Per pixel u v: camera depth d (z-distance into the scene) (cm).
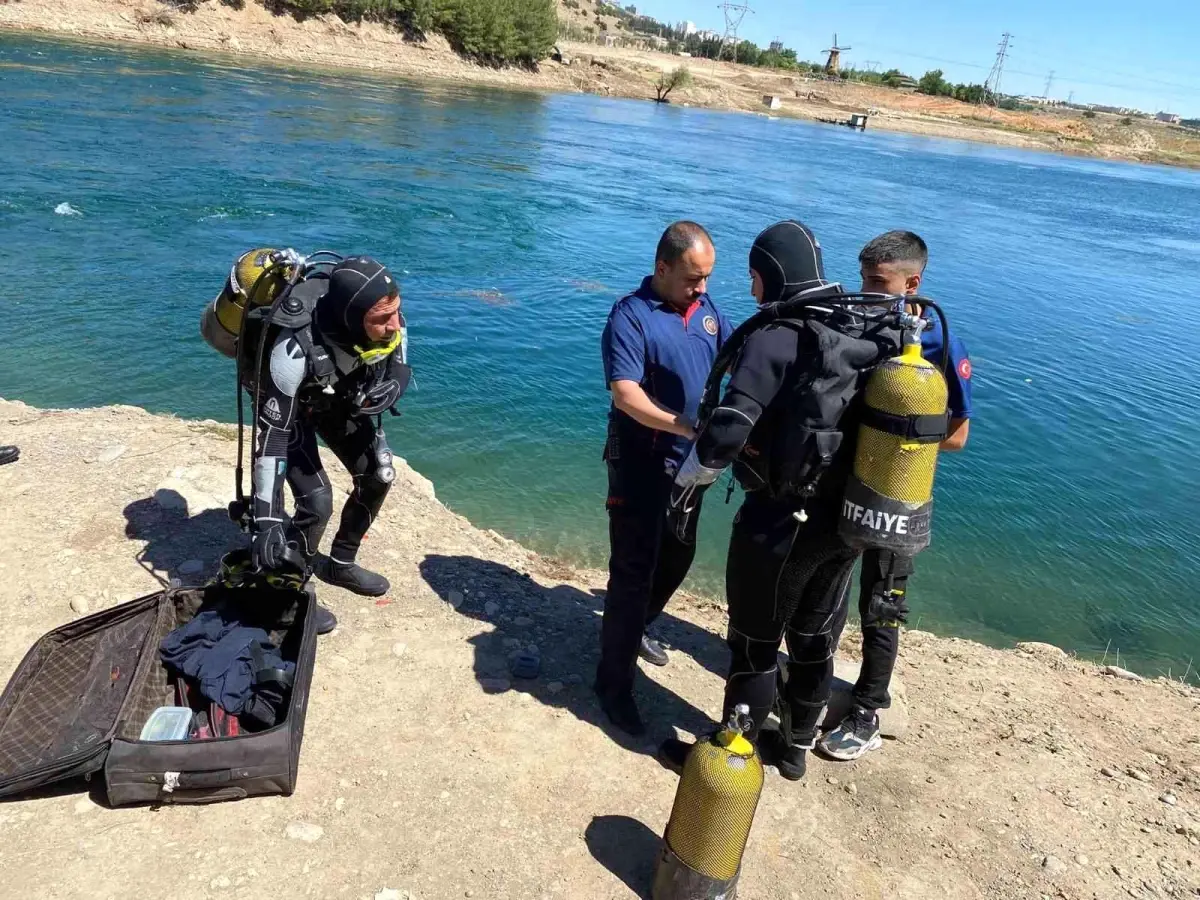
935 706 413
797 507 290
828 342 270
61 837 274
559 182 2639
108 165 1875
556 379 1125
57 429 549
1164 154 10544
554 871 286
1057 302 1934
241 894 262
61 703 312
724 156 4031
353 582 417
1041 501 938
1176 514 948
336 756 320
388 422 937
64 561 407
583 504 819
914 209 3142
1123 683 489
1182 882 307
